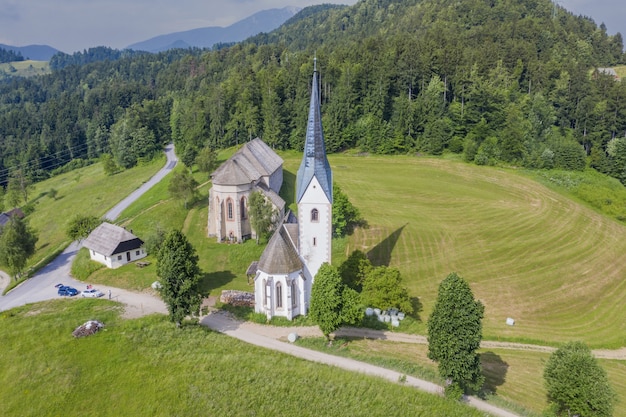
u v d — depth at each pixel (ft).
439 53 524.93
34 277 253.44
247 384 141.79
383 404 136.15
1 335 172.55
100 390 140.36
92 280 239.50
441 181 413.18
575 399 131.85
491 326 213.46
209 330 181.37
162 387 139.74
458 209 351.25
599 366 134.21
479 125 475.72
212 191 281.54
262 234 271.90
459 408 137.18
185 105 589.32
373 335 188.14
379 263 268.62
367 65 517.96
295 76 532.32
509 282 255.09
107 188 455.63
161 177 463.01
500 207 357.82
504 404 143.02
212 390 138.62
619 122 481.46
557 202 376.48
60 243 320.09
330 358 163.32
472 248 291.17
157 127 611.88
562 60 581.12
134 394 137.90
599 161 456.04
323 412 131.95
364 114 513.04
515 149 450.71
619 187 424.46
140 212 335.06
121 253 250.78
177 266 173.27
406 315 208.85
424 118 490.49
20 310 204.33
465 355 136.15
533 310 230.68
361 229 308.81
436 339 140.15
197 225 300.81
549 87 522.88
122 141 554.87
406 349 175.83
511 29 639.76
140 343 164.45
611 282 264.31
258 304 195.31
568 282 259.39
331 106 496.23
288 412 131.44
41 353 158.20
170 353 157.79
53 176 624.59
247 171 287.69
